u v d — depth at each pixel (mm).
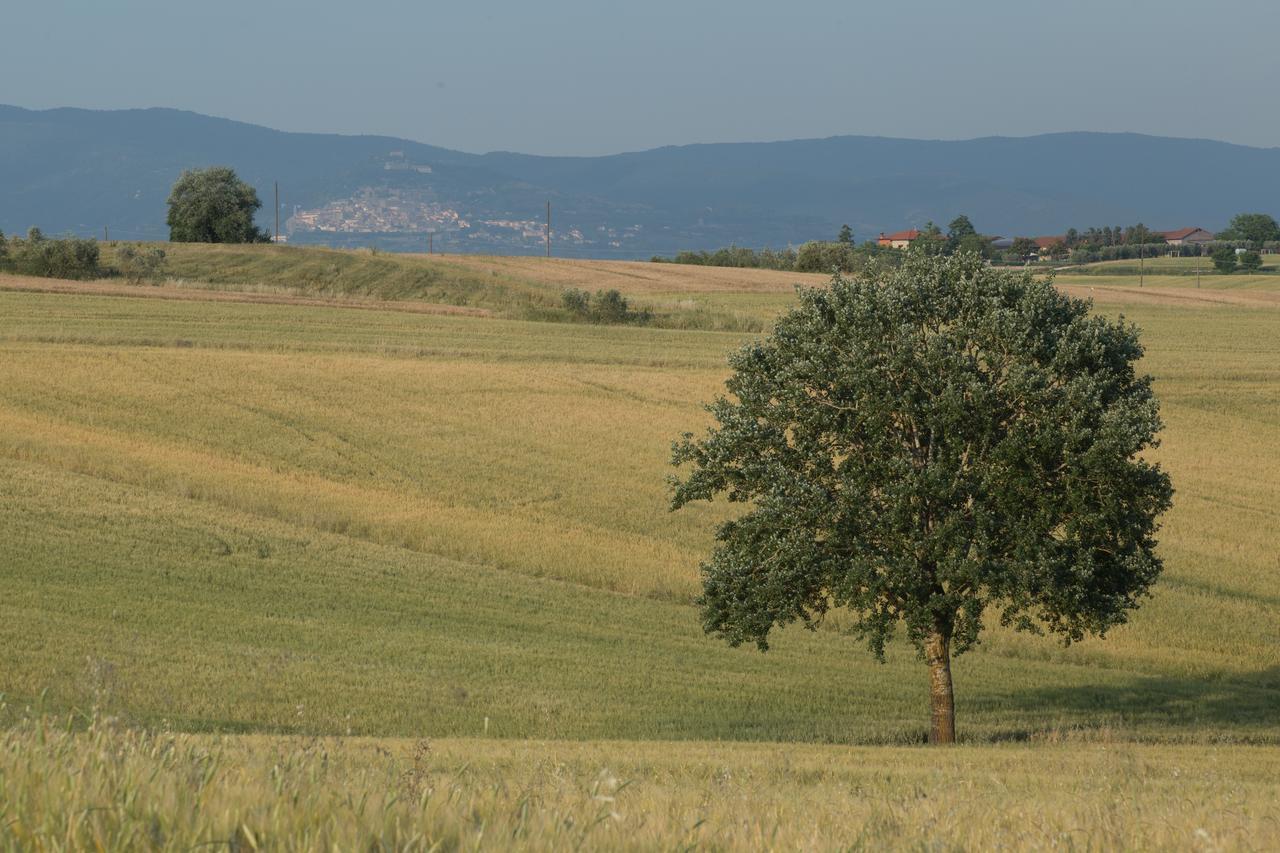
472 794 7895
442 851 5902
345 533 71688
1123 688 55250
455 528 72438
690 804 10836
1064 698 53312
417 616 57750
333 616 56219
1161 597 68312
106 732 7703
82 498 69625
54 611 51094
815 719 47406
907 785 21047
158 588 56625
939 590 45969
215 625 52469
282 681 45594
